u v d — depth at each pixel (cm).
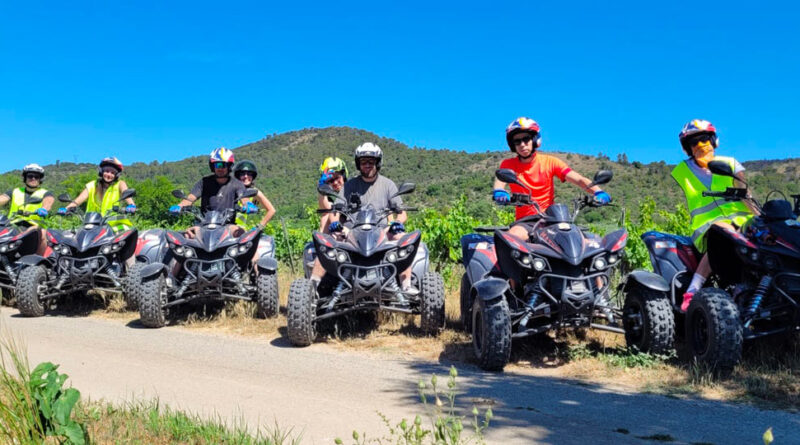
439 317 643
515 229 570
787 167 14362
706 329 505
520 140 632
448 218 1363
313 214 1838
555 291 534
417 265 702
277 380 500
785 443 357
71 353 595
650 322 518
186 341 665
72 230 859
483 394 460
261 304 760
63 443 307
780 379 477
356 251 620
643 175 16225
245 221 877
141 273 723
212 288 743
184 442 349
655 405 430
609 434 371
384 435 365
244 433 350
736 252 517
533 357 575
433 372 529
